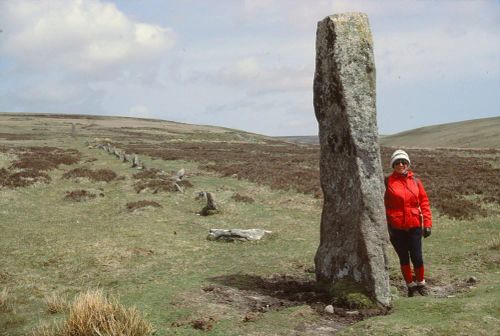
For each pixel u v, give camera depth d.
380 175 9.23
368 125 9.24
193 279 11.13
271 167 37.62
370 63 9.38
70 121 130.88
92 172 33.62
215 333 7.51
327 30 9.63
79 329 7.30
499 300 8.19
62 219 20.52
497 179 28.42
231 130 145.50
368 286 8.90
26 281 11.73
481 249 13.55
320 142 10.14
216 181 31.39
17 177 30.14
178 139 88.50
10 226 18.61
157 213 21.42
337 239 9.69
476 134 113.12
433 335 6.87
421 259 9.59
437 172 33.44
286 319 8.11
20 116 145.88
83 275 12.30
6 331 8.23
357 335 7.11
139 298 9.50
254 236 16.22
